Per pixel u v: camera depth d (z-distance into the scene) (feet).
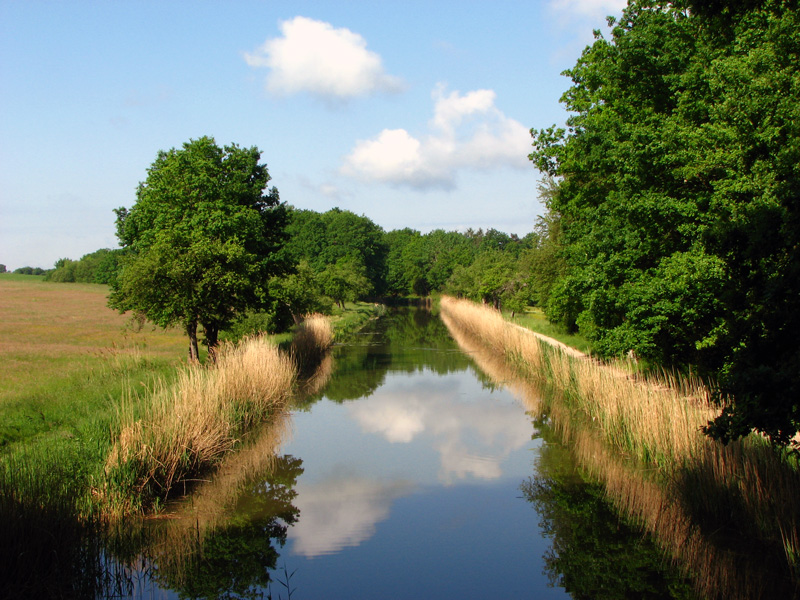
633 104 54.54
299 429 50.06
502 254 202.80
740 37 36.70
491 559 26.73
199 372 46.39
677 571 25.09
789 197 17.88
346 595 23.54
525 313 181.68
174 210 66.85
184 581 24.70
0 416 39.93
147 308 60.18
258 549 27.66
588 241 56.03
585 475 37.76
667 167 43.32
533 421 52.31
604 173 56.85
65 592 23.09
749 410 17.08
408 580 24.61
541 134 67.72
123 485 29.30
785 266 18.37
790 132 30.48
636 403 39.52
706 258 37.22
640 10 55.77
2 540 21.72
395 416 54.75
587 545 27.89
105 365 60.08
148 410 36.37
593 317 59.31
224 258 62.03
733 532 27.17
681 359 52.70
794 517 23.65
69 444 31.83
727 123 35.63
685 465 31.24
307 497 34.37
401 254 397.19
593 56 59.06
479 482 36.91
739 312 20.22
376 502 33.63
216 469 38.32
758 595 22.18
